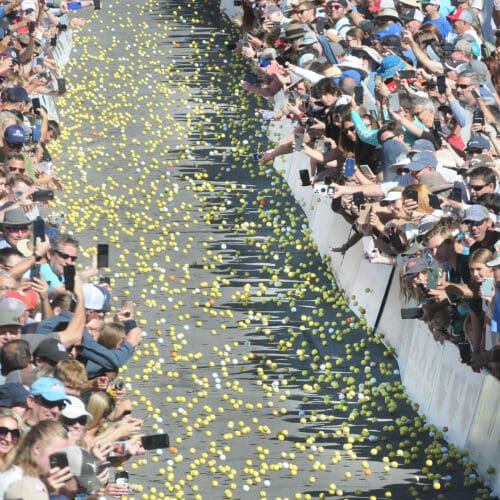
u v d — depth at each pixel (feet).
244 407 135.95
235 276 177.99
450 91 149.69
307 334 156.35
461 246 118.11
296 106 170.81
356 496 114.42
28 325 111.04
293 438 127.75
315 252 184.44
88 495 82.74
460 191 126.11
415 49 167.22
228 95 273.13
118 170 226.17
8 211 126.31
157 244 190.80
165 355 150.92
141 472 121.39
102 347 110.01
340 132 151.12
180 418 133.39
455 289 116.67
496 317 110.22
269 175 222.07
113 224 199.41
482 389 117.91
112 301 168.86
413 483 116.78
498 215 122.52
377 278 155.94
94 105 264.52
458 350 123.85
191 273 179.52
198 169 227.20
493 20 198.49
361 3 209.05
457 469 118.52
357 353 149.89
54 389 88.53
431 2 188.55
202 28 330.75
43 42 228.63
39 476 77.56
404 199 128.88
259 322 161.79
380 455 123.03
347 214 157.17
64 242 121.90
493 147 139.23
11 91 172.35
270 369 146.20
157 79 285.23
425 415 131.13
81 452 78.07
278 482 117.91
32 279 113.60
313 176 175.01
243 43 245.04
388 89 155.84
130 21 336.08
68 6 253.85
